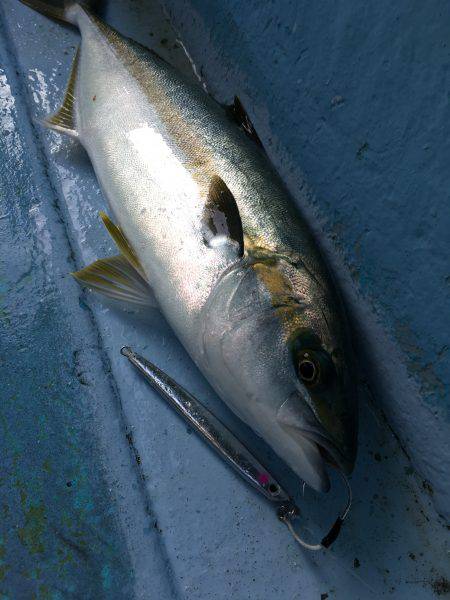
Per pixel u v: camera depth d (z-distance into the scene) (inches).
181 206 19.4
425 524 19.1
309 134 20.6
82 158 23.5
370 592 18.1
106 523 17.9
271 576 18.1
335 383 17.0
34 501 17.6
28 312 19.9
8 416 18.3
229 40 24.1
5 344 19.3
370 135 17.7
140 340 20.6
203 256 18.6
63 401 19.1
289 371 17.0
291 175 22.1
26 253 20.9
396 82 16.3
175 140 20.4
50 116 23.3
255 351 17.4
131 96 21.6
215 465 19.3
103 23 23.7
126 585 17.3
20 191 22.0
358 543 18.7
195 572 17.9
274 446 17.6
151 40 27.8
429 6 14.7
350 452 16.8
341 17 17.7
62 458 18.3
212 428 19.1
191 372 20.5
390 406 19.8
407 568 18.4
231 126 21.7
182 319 19.0
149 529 18.2
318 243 21.2
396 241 17.6
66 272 21.0
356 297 19.9
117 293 20.9
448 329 16.6
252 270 18.0
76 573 17.0
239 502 18.9
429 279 16.8
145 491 18.7
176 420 19.7
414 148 16.2
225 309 18.0
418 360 18.0
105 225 21.0
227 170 20.0
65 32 26.2
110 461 18.7
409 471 19.8
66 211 22.3
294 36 20.1
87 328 20.3
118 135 21.3
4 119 23.2
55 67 25.2
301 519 18.8
